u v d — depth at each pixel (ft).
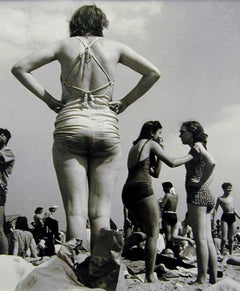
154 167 22.20
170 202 36.09
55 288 12.77
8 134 24.06
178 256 33.53
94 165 15.98
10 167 23.95
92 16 16.83
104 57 16.24
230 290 15.30
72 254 13.61
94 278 13.46
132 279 22.79
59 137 15.80
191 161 23.06
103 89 16.19
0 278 15.67
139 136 22.25
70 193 15.58
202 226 22.99
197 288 21.83
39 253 39.96
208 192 23.09
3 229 23.79
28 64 16.19
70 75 16.17
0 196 23.67
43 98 16.30
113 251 13.50
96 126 15.70
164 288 21.34
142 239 27.45
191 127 22.85
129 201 21.62
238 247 54.95
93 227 15.53
